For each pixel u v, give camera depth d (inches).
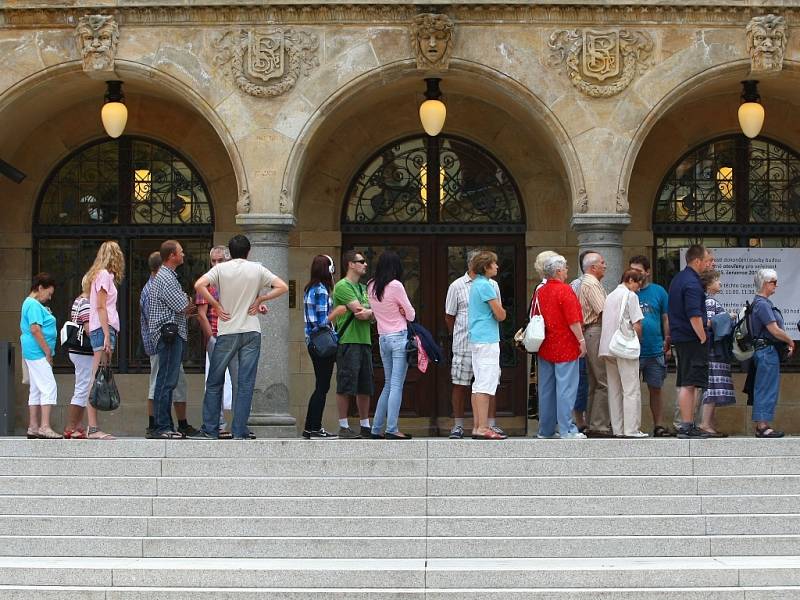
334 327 560.4
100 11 603.2
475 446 470.0
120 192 678.5
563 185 671.8
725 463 462.0
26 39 606.9
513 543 418.0
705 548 419.8
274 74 601.6
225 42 603.5
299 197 672.4
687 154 679.7
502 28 602.5
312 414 536.7
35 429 538.0
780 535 426.9
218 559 414.3
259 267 512.7
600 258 549.6
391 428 516.4
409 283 679.7
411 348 522.0
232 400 566.9
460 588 387.9
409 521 427.2
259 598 376.8
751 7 598.2
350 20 601.3
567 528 428.8
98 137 678.5
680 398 520.1
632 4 598.2
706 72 601.3
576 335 511.2
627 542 419.2
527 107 605.9
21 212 674.8
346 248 679.1
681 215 679.1
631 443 471.8
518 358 677.3
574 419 552.7
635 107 602.2
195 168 677.3
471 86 634.8
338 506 437.7
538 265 521.7
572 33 602.9
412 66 602.5
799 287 674.8
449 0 596.4
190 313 624.1
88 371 525.0
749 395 544.7
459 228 677.9
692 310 513.7
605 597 376.5
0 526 429.4
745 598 378.0
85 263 680.4
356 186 680.4
